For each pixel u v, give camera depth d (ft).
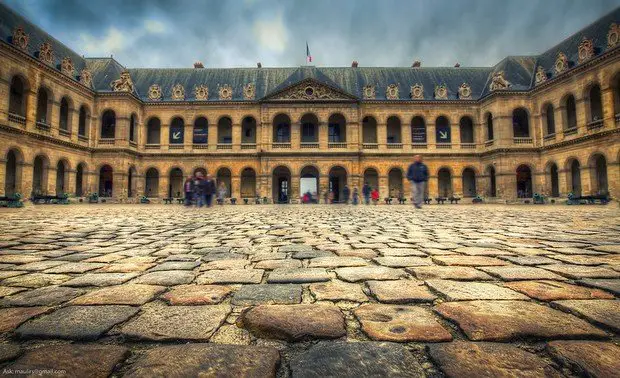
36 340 6.13
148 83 146.72
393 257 14.20
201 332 6.40
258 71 153.58
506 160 122.42
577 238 20.57
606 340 5.91
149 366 5.10
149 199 132.36
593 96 107.45
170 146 136.36
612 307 7.54
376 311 7.50
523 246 17.26
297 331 6.35
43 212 54.29
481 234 23.11
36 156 99.86
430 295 8.68
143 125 136.77
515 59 139.03
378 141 136.56
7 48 88.22
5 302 8.21
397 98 138.82
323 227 29.25
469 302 8.04
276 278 10.65
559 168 112.16
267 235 23.17
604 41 100.83
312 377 4.79
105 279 10.57
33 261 13.70
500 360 5.19
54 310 7.63
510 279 10.25
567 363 5.10
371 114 137.39
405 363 5.16
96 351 5.55
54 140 103.45
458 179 134.62
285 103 134.72
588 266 12.13
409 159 136.15
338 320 6.95
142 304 8.12
